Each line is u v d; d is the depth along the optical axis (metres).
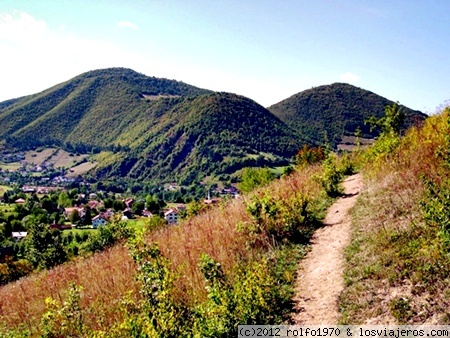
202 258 8.11
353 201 12.98
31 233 42.38
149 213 107.62
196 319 7.32
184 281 9.46
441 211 6.75
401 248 7.68
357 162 23.11
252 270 8.56
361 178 16.70
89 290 11.43
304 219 12.07
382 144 17.56
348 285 7.45
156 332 6.87
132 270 11.56
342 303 6.98
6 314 12.97
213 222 13.31
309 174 19.47
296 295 7.96
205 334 6.91
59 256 38.44
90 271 13.87
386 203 10.35
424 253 7.09
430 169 10.22
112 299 10.12
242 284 7.81
